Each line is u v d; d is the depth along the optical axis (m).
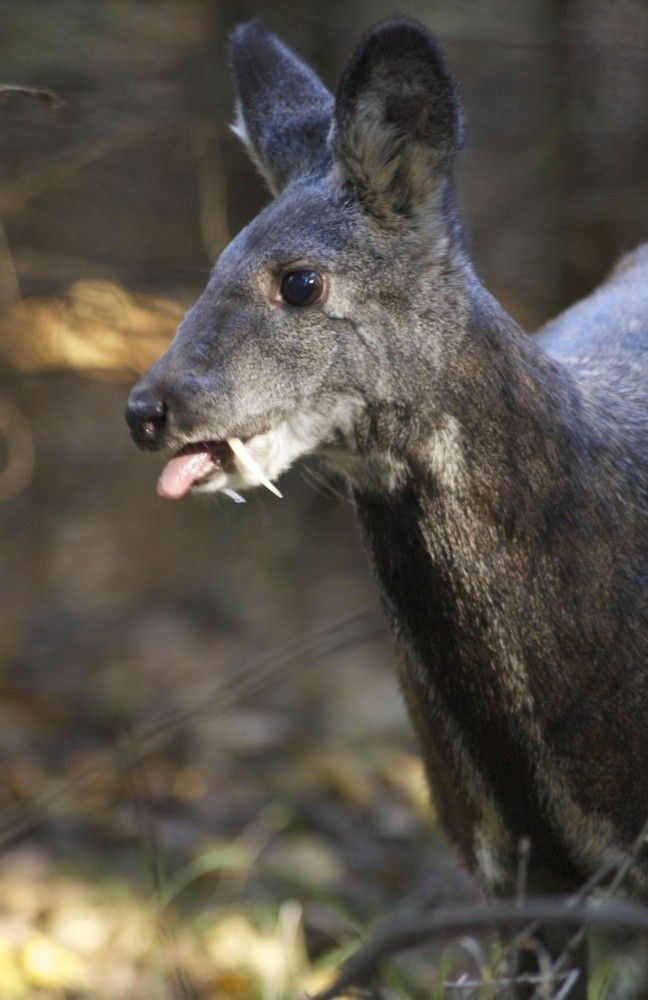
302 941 10.10
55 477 17.73
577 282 14.27
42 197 14.30
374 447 7.36
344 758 13.11
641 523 7.43
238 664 15.02
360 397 7.34
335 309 7.31
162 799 12.41
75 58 13.46
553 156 13.75
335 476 8.01
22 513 17.86
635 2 13.19
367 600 16.28
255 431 7.34
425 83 7.26
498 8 13.45
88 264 13.98
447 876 10.81
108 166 14.77
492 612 7.29
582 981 7.82
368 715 14.01
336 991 5.71
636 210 13.77
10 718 13.75
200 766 13.02
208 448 7.44
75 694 14.43
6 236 14.05
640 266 9.91
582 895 6.99
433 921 5.54
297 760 13.16
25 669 15.06
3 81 13.13
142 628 15.97
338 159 7.40
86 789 12.27
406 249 7.34
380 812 12.32
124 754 11.03
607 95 13.55
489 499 7.25
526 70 13.70
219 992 9.66
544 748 7.36
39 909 10.69
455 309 7.31
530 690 7.31
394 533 7.44
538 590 7.26
